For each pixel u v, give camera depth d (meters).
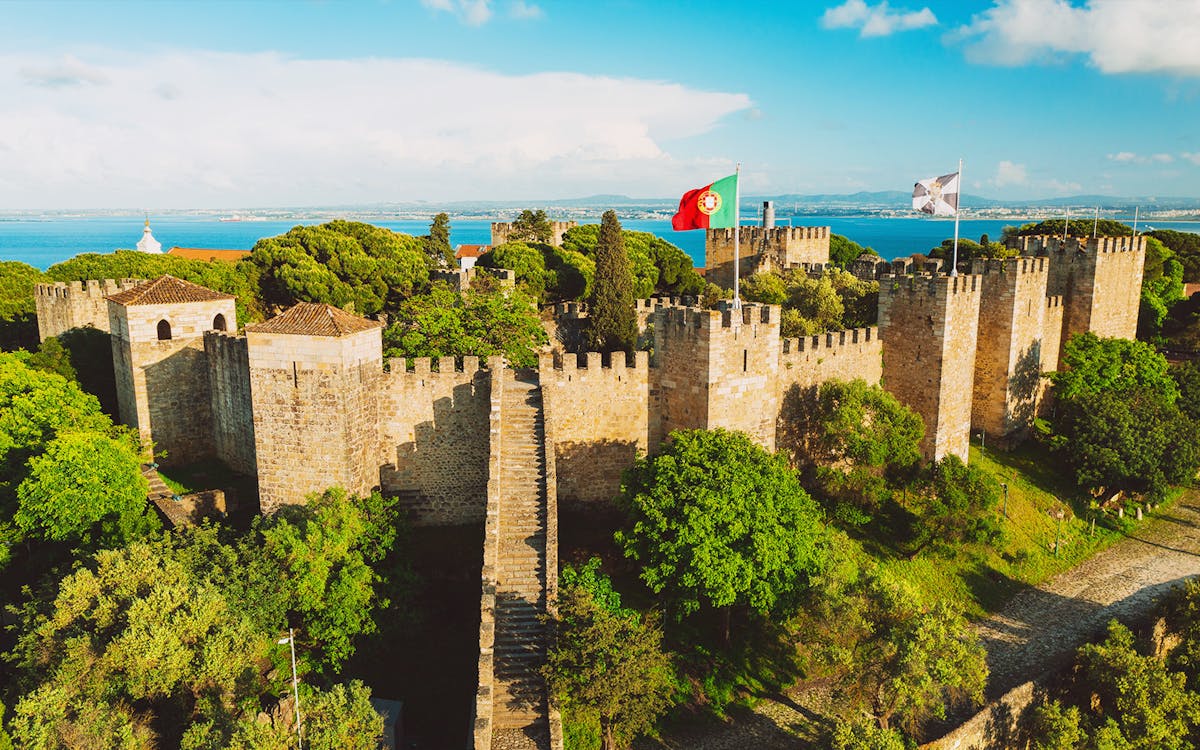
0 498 48.34
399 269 87.88
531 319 60.44
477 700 33.62
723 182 51.91
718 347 49.94
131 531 45.38
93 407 56.47
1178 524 66.62
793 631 46.69
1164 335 106.88
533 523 43.88
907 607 39.88
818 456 59.62
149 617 34.44
